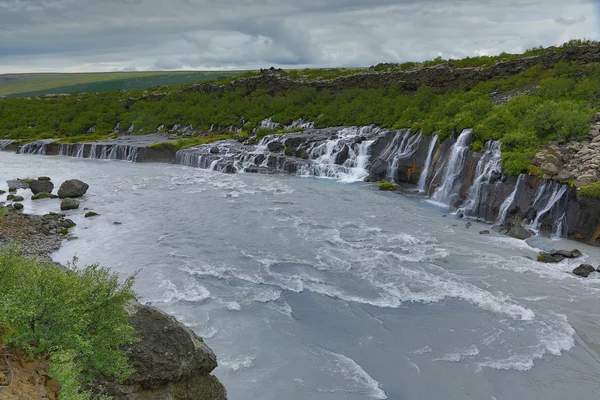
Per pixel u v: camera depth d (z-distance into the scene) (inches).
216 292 848.3
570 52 2166.6
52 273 424.5
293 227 1245.7
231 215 1369.3
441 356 667.4
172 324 482.0
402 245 1112.2
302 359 649.6
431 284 894.4
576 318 773.9
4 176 2089.1
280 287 874.8
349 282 901.2
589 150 1283.2
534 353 674.2
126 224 1293.1
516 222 1282.0
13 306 378.0
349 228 1243.2
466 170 1551.4
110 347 426.3
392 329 736.3
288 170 2161.7
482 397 584.1
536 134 1437.0
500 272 954.1
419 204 1561.3
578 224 1154.0
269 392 577.6
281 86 3604.8
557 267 983.6
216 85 4052.7
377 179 1947.6
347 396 576.7
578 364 652.1
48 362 373.4
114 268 959.0
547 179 1251.2
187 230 1223.5
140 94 4739.2
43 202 1584.6
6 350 369.1
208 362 498.3
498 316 778.2
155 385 449.4
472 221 1366.9
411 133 1937.7
